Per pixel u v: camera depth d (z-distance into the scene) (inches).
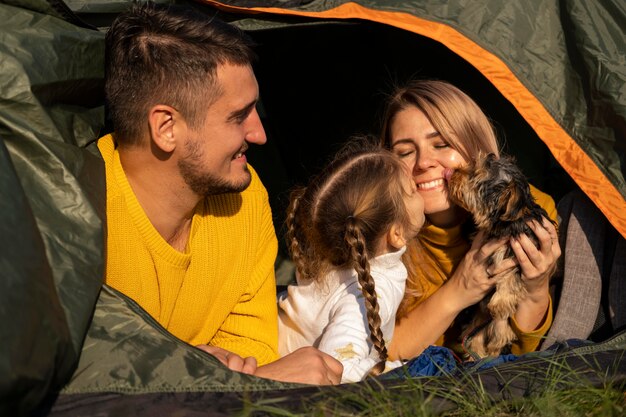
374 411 88.1
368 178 121.1
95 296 91.2
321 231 123.1
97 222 95.0
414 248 136.8
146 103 106.0
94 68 110.4
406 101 134.6
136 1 119.7
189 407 87.6
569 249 135.7
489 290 134.3
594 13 128.1
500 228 125.8
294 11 129.4
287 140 180.4
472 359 131.2
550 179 163.2
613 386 101.1
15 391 73.2
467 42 128.4
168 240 115.6
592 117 126.4
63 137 100.1
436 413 91.8
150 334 93.8
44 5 106.7
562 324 132.1
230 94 107.7
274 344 126.0
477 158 128.3
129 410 86.0
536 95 128.0
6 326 74.9
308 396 91.9
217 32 108.0
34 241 84.1
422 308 133.0
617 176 125.3
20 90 97.8
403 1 131.0
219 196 121.7
